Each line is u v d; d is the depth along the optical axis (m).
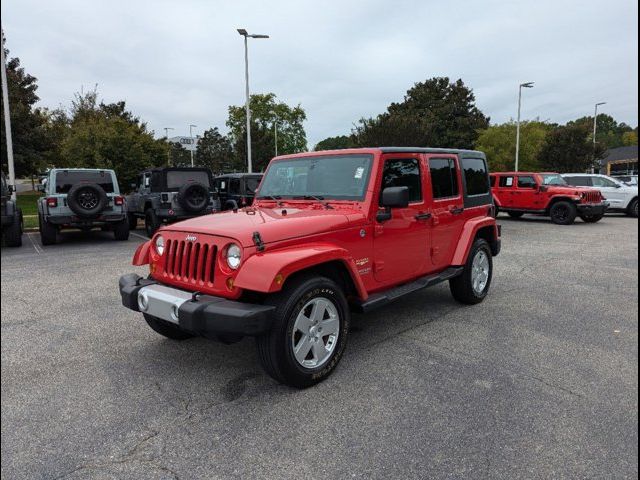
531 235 12.92
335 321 3.57
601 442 2.70
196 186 12.30
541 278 7.17
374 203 4.01
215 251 3.31
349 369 3.75
